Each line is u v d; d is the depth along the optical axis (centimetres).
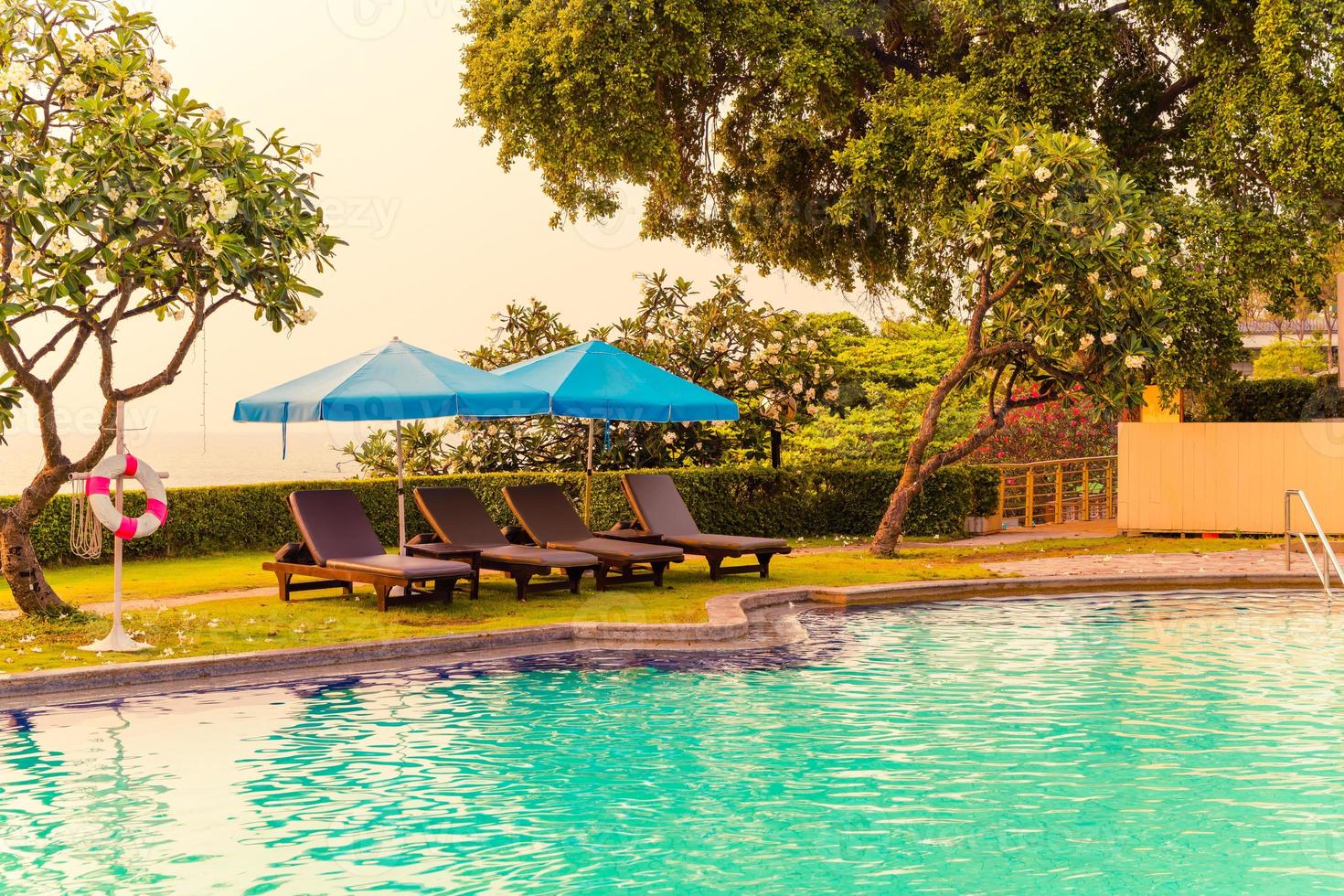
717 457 2384
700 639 1109
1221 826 605
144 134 1002
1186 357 1902
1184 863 554
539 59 2106
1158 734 784
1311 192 1917
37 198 970
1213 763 716
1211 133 2009
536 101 2108
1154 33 2203
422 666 1004
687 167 2602
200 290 1069
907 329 4006
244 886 528
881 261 2653
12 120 1026
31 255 999
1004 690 920
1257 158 2009
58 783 677
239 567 1672
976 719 830
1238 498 2008
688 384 1566
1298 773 696
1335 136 1814
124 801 646
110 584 1455
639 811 633
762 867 552
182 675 932
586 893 521
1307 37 1853
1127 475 2081
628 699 891
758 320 2336
